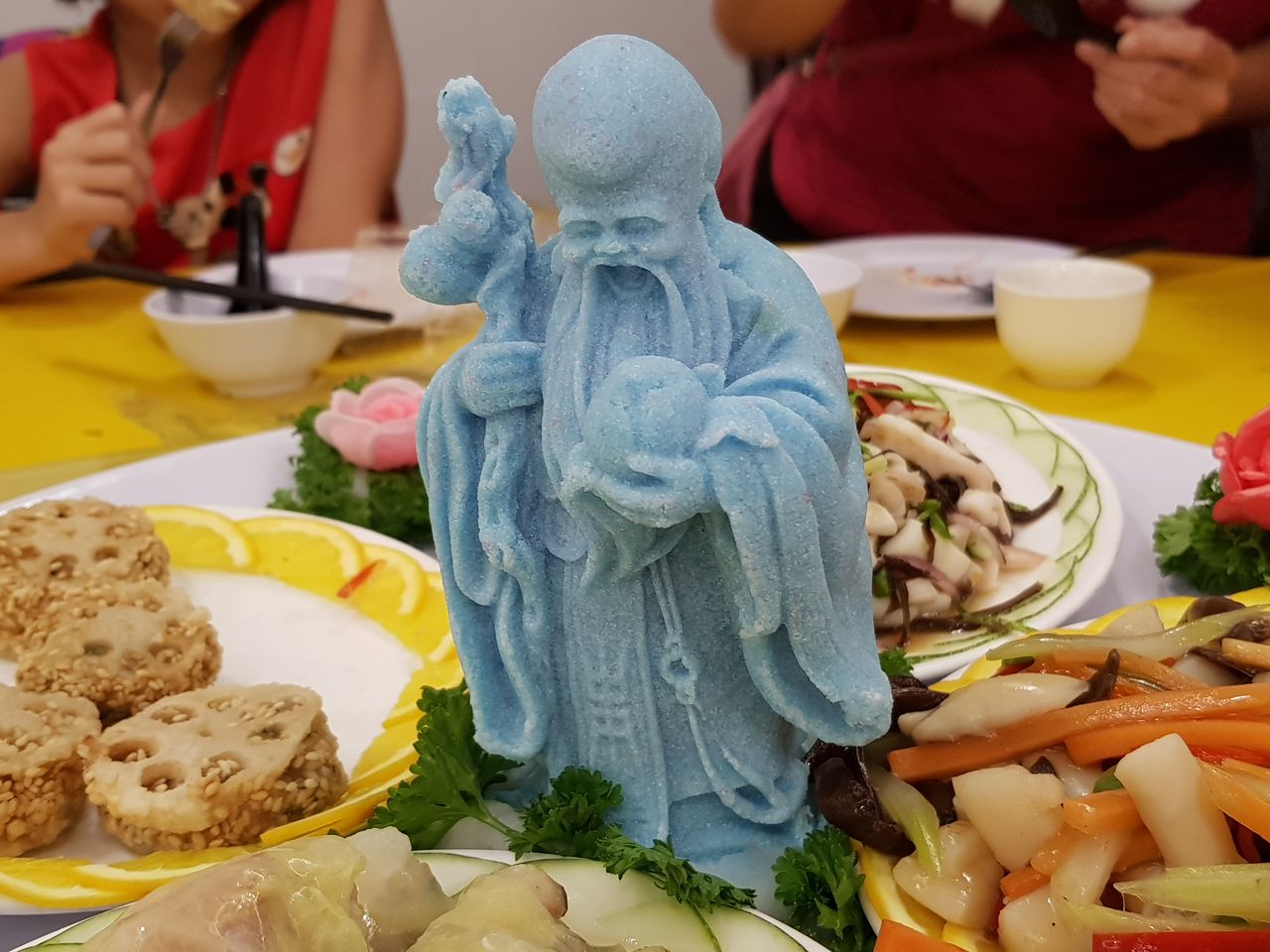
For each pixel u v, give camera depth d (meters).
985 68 0.81
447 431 0.23
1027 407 0.46
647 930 0.22
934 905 0.23
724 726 0.24
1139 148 0.75
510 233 0.23
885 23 0.87
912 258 0.70
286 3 0.90
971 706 0.26
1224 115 0.74
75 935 0.23
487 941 0.20
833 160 0.87
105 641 0.32
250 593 0.38
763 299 0.21
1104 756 0.24
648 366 0.20
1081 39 0.74
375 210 0.91
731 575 0.21
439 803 0.25
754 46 0.96
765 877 0.25
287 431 0.50
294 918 0.20
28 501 0.43
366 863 0.22
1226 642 0.27
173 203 0.84
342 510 0.43
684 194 0.20
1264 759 0.24
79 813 0.29
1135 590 0.37
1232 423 0.47
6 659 0.36
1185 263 0.67
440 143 1.09
